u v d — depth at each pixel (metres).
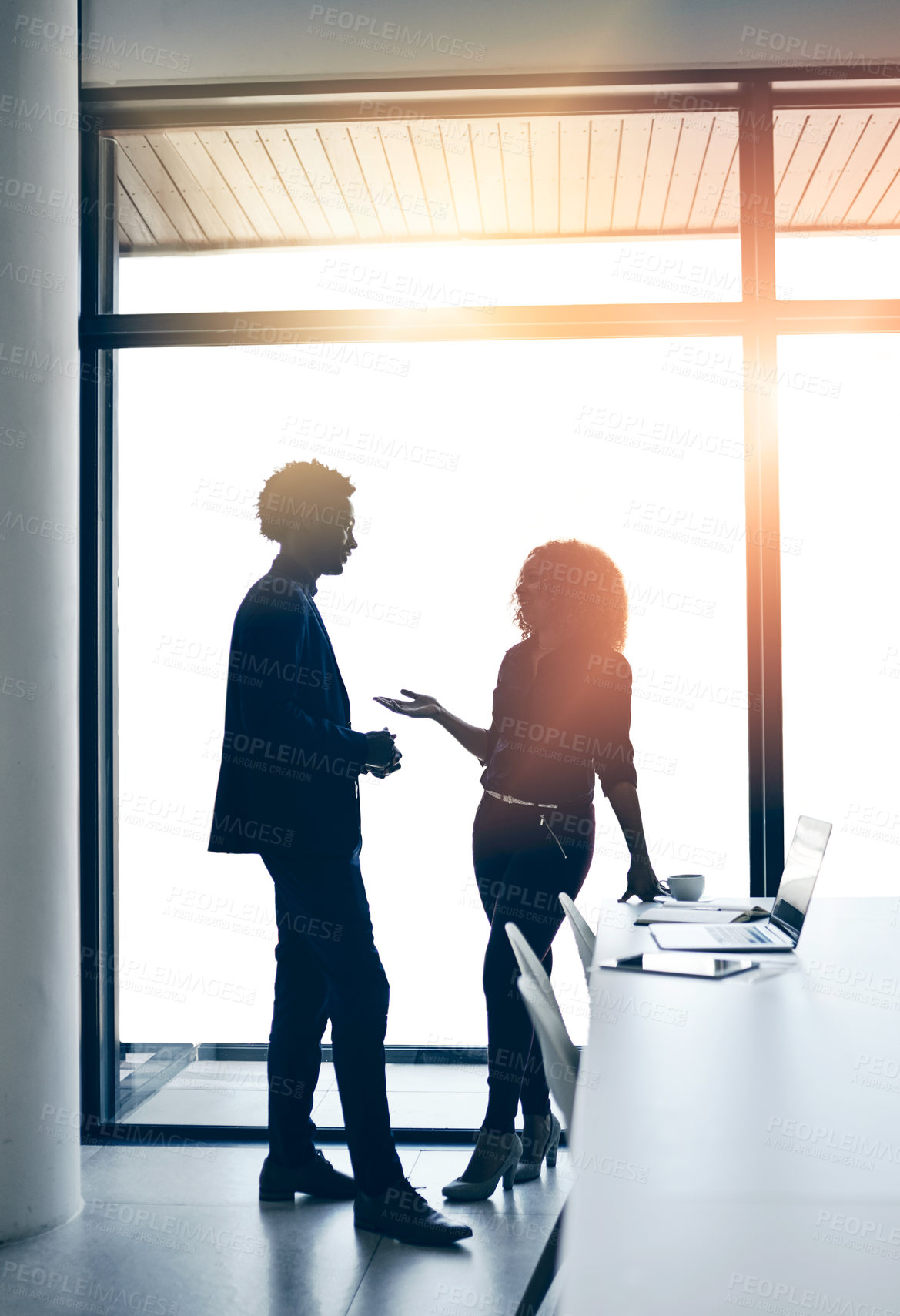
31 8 2.54
